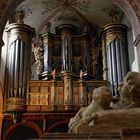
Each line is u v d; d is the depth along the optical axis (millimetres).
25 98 13070
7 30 14086
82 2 15242
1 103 12953
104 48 14438
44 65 14852
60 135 2891
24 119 13047
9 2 10422
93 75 14633
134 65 12656
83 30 16344
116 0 11438
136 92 3748
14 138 13133
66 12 15906
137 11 10711
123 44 14195
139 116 3242
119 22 15367
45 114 13000
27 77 13414
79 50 15242
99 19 16156
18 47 13672
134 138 2814
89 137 2809
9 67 13469
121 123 3219
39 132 12969
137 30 10719
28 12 15484
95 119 3256
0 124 12984
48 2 15125
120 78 13445
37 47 15234
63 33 15469
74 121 3578
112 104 3861
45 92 13227
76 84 13375
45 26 16234
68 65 14758
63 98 13117
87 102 13062
